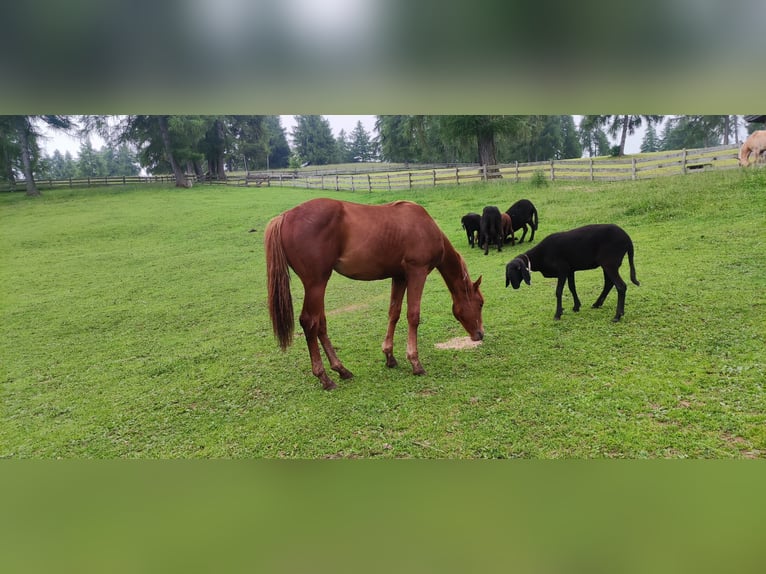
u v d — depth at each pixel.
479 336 4.95
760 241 6.94
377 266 4.45
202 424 4.01
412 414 3.76
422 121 23.45
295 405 4.16
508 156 41.41
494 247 10.38
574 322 5.34
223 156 36.09
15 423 4.38
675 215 9.33
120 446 3.74
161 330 7.03
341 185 26.83
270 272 4.21
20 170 30.05
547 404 3.66
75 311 8.27
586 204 12.15
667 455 2.92
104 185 30.75
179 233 15.46
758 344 4.16
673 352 4.27
